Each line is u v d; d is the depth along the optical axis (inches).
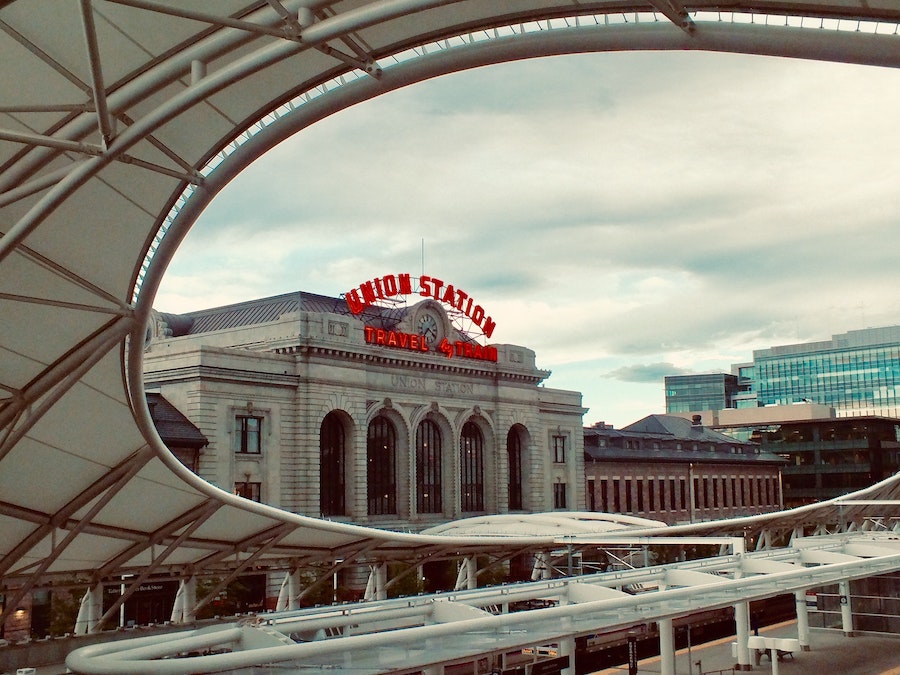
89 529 1593.3
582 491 4247.0
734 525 2888.8
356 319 3233.3
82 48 848.3
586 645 1600.6
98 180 973.2
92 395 1269.7
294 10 689.6
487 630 1057.5
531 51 735.1
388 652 975.0
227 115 930.1
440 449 3587.6
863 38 585.3
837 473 6200.8
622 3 674.8
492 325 3806.6
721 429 7313.0
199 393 2738.7
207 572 1973.4
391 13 650.2
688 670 1622.8
